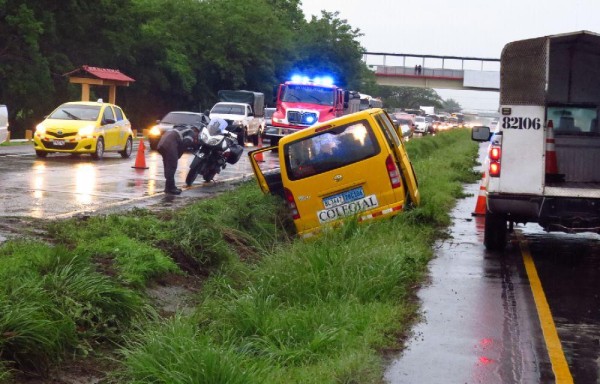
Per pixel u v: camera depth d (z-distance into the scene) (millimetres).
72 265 8633
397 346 8000
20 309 7094
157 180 22188
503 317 9273
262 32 69062
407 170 14422
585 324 9070
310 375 6957
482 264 12336
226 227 13250
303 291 9508
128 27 54125
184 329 7617
